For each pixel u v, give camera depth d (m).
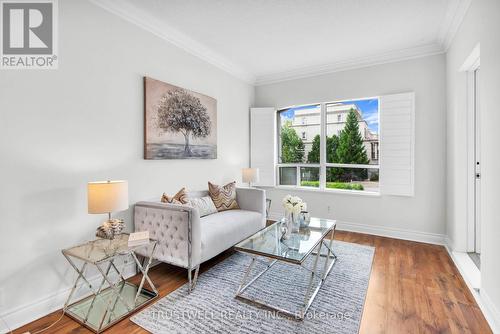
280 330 1.72
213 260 2.91
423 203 3.52
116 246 1.99
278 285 2.32
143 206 2.50
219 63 3.82
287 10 2.57
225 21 2.78
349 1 2.41
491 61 1.79
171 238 2.30
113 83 2.41
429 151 3.45
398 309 1.95
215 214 3.21
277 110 4.73
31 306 1.85
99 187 1.91
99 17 2.29
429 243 3.45
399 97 3.55
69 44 2.08
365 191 4.00
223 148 4.01
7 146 1.75
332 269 2.64
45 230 1.94
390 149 3.63
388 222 3.76
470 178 2.82
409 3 2.45
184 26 2.89
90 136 2.23
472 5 2.20
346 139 4.16
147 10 2.56
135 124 2.63
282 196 4.62
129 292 2.21
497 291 1.69
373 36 3.13
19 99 1.81
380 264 2.77
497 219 1.70
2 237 1.73
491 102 1.79
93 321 1.80
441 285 2.30
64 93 2.05
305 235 2.45
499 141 1.68
